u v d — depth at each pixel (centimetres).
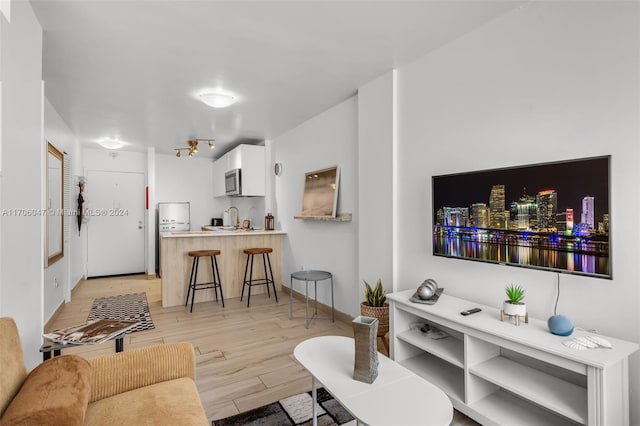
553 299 191
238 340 328
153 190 645
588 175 165
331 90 343
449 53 250
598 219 162
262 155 563
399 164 294
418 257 276
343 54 267
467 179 224
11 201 168
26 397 107
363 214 329
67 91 336
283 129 496
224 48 255
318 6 204
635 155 162
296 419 201
